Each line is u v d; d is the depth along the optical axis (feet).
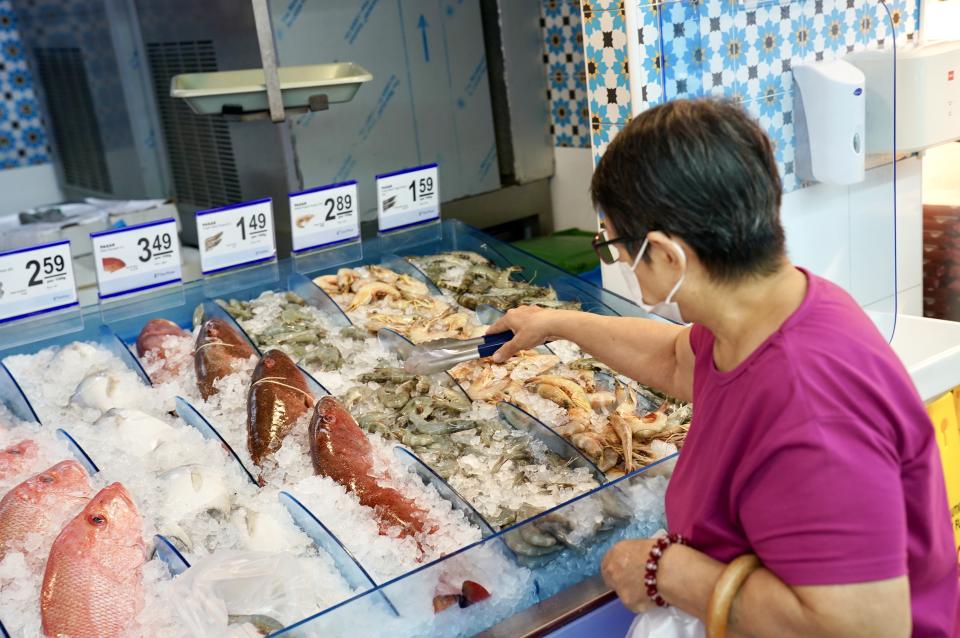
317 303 8.16
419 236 9.14
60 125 15.31
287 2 10.02
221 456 5.99
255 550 5.03
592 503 5.05
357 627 4.38
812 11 8.21
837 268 8.63
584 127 12.49
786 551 3.43
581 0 7.59
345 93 9.65
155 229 7.64
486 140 12.38
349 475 5.55
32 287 7.20
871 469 3.35
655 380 5.50
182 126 12.21
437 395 6.74
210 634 4.44
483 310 7.99
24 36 15.33
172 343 7.30
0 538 5.14
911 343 7.86
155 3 11.70
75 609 4.59
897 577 3.32
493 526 5.20
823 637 3.40
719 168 3.56
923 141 8.65
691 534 4.09
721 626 3.72
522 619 4.81
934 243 10.91
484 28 12.02
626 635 4.75
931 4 10.00
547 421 6.36
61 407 6.72
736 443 3.68
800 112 8.16
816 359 3.50
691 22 7.49
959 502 7.83
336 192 8.50
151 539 5.08
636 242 3.83
